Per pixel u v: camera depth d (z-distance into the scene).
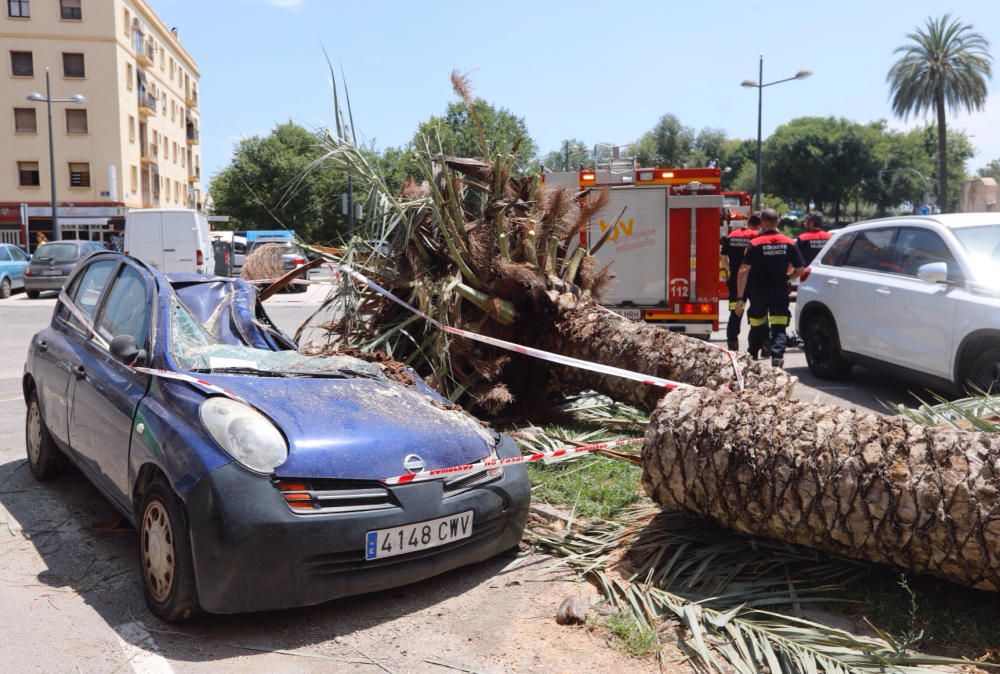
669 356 5.91
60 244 22.53
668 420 4.02
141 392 3.98
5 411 7.71
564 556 4.27
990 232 7.59
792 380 5.53
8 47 44.41
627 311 11.73
